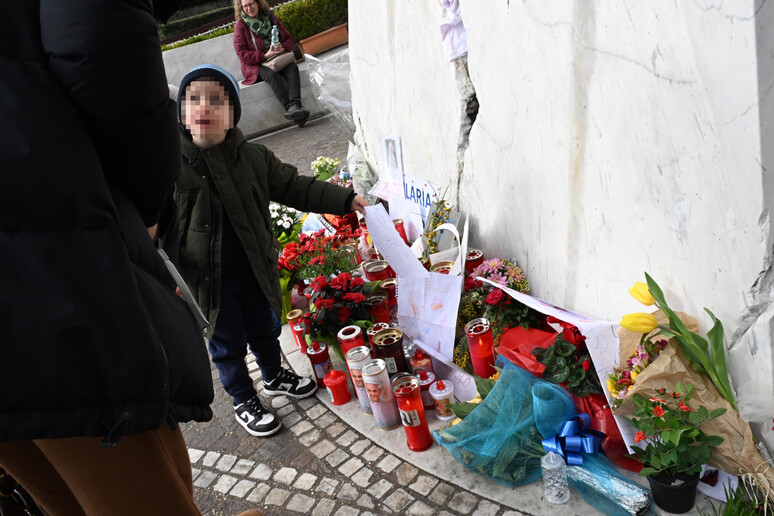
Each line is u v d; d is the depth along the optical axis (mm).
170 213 1688
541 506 2195
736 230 1804
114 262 1064
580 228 2576
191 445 3049
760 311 1819
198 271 2617
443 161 3756
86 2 998
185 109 2484
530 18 2559
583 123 2395
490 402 2398
